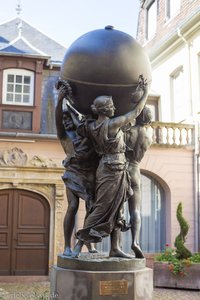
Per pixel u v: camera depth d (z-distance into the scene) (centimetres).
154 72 2072
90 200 458
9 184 1416
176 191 1563
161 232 1577
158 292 1080
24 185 1426
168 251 1195
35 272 1422
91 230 437
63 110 497
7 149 1419
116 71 440
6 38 1758
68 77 460
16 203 1438
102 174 439
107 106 438
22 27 1850
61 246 1426
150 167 1552
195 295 1043
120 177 438
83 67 445
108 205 438
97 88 447
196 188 1568
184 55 1784
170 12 2052
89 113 474
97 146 450
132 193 452
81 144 462
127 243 1488
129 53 445
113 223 442
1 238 1421
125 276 421
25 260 1424
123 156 445
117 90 447
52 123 1541
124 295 418
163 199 1595
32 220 1441
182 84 1848
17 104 1512
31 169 1420
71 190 465
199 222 1542
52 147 1448
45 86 1603
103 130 436
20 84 1544
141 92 450
